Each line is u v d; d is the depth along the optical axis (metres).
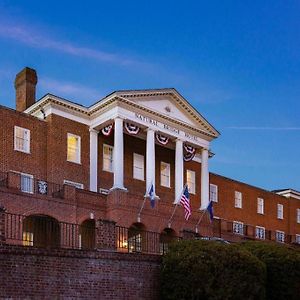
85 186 44.06
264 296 25.75
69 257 22.17
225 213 58.78
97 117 45.19
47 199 38.72
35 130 42.34
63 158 43.12
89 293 22.58
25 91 46.41
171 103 47.78
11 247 20.53
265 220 64.69
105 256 23.41
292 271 27.89
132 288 24.17
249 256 25.17
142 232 35.62
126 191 42.75
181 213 46.38
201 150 50.78
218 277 24.44
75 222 39.94
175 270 24.88
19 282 20.53
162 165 50.06
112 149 46.78
